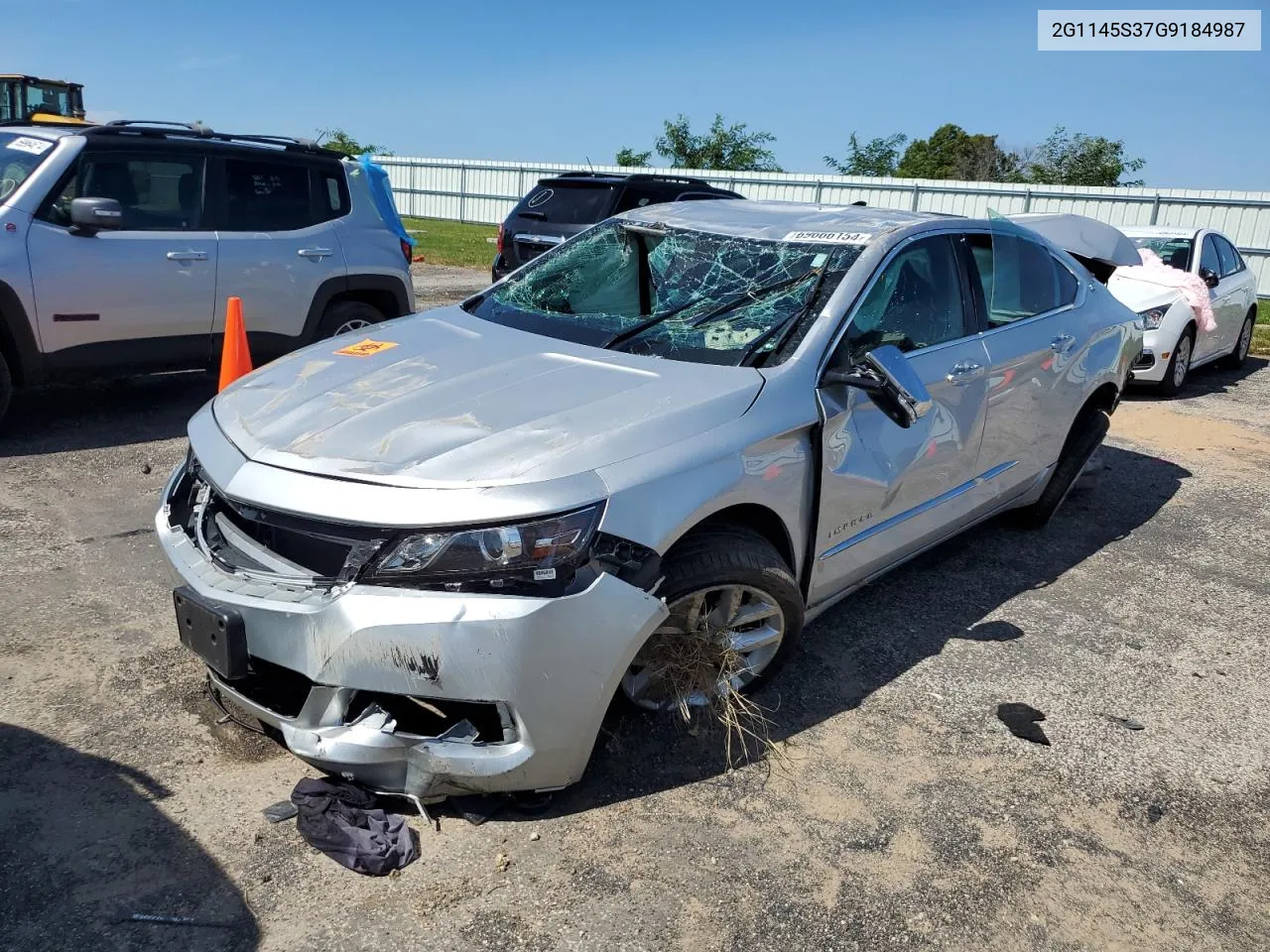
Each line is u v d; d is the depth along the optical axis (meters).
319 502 2.60
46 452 5.74
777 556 3.19
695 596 3.02
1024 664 3.94
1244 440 7.91
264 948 2.30
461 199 35.59
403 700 2.67
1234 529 5.75
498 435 2.78
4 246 5.54
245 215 6.62
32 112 13.99
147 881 2.46
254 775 2.89
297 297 6.88
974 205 25.12
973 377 4.08
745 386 3.18
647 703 3.12
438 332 3.80
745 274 3.81
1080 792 3.13
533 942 2.37
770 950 2.40
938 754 3.28
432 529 2.50
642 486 2.74
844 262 3.72
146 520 4.79
